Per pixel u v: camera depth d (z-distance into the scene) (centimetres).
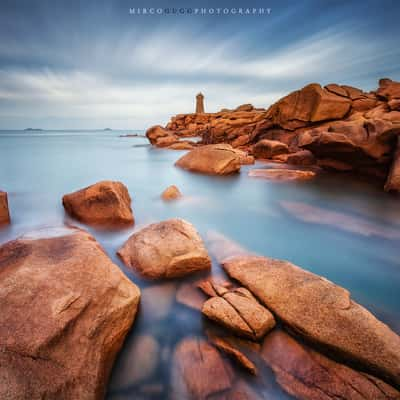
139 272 490
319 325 332
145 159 2594
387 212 917
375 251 650
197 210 957
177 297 435
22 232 726
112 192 786
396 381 276
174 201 1054
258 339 336
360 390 273
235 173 1695
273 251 652
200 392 288
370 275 547
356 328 319
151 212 919
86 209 798
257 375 300
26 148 3897
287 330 350
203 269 504
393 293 484
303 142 1627
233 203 1053
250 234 748
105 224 766
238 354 321
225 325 356
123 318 345
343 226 801
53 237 462
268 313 356
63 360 263
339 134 1363
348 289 497
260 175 1576
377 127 1290
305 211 943
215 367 312
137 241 548
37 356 255
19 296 306
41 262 371
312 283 393
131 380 303
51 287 325
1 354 246
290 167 1888
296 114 2366
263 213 930
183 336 360
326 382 284
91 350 285
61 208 938
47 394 236
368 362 292
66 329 285
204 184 1393
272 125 2667
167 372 311
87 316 310
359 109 2178
